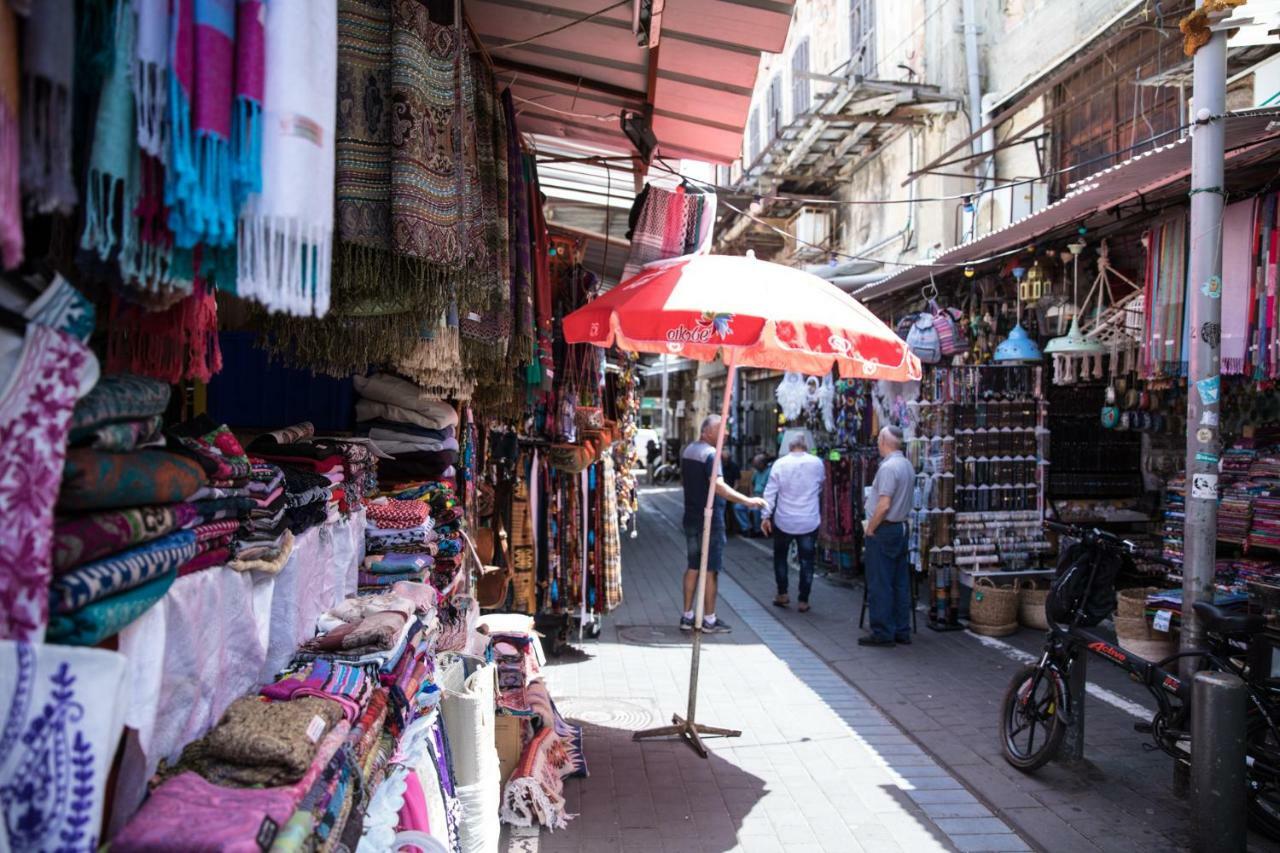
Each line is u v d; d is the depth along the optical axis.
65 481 1.26
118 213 1.28
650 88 4.62
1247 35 4.34
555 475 6.80
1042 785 4.52
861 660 7.02
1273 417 6.20
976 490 8.20
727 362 4.97
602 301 4.64
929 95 10.27
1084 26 8.66
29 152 1.09
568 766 4.51
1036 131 9.41
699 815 4.16
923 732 5.34
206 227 1.31
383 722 2.29
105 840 1.37
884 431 7.77
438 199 2.09
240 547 1.91
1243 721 3.50
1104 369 8.00
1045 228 6.21
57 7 1.10
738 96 4.60
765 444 19.16
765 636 7.85
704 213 5.35
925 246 10.98
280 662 2.19
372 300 2.22
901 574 7.59
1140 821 4.10
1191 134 4.27
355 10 1.96
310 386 3.79
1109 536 4.64
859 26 13.14
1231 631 3.89
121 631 1.41
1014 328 7.63
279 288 1.41
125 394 1.45
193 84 1.27
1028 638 7.75
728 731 5.25
